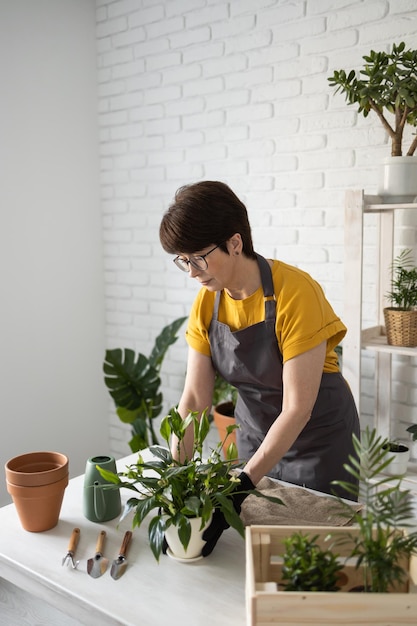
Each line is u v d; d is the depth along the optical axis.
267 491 1.49
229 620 1.05
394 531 1.00
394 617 0.90
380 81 2.12
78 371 3.51
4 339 3.10
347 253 2.27
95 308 3.58
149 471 1.65
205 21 2.92
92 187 3.49
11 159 3.04
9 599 2.62
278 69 2.71
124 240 3.48
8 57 2.97
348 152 2.57
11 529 1.39
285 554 1.00
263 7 2.71
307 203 2.72
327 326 1.59
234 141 2.92
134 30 3.21
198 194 1.45
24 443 3.24
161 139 3.20
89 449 3.61
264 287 1.63
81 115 3.37
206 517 1.16
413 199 2.23
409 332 2.21
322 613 0.91
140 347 3.50
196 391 1.79
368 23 2.44
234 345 1.71
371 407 2.62
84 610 1.12
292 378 1.55
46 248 3.27
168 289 3.32
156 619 1.06
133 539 1.34
